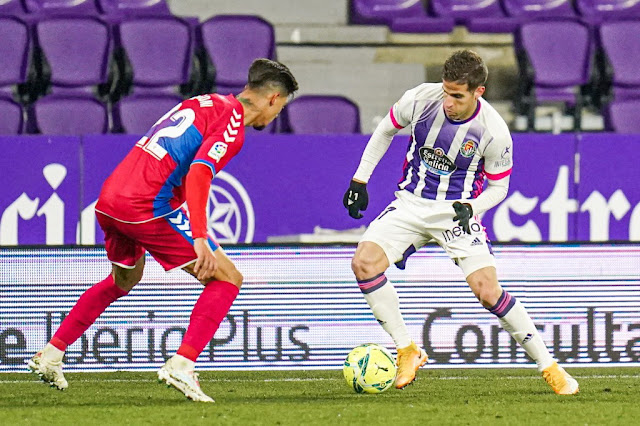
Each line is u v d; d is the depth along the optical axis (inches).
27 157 885.8
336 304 751.7
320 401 589.9
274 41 1277.1
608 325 757.9
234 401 590.9
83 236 890.7
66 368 734.5
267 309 746.8
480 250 626.5
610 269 758.5
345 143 903.1
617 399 600.1
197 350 575.8
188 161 569.0
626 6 1425.9
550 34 1280.8
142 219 568.1
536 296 754.2
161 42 1242.6
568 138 902.4
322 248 752.3
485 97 1373.0
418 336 749.9
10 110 1116.5
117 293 629.9
